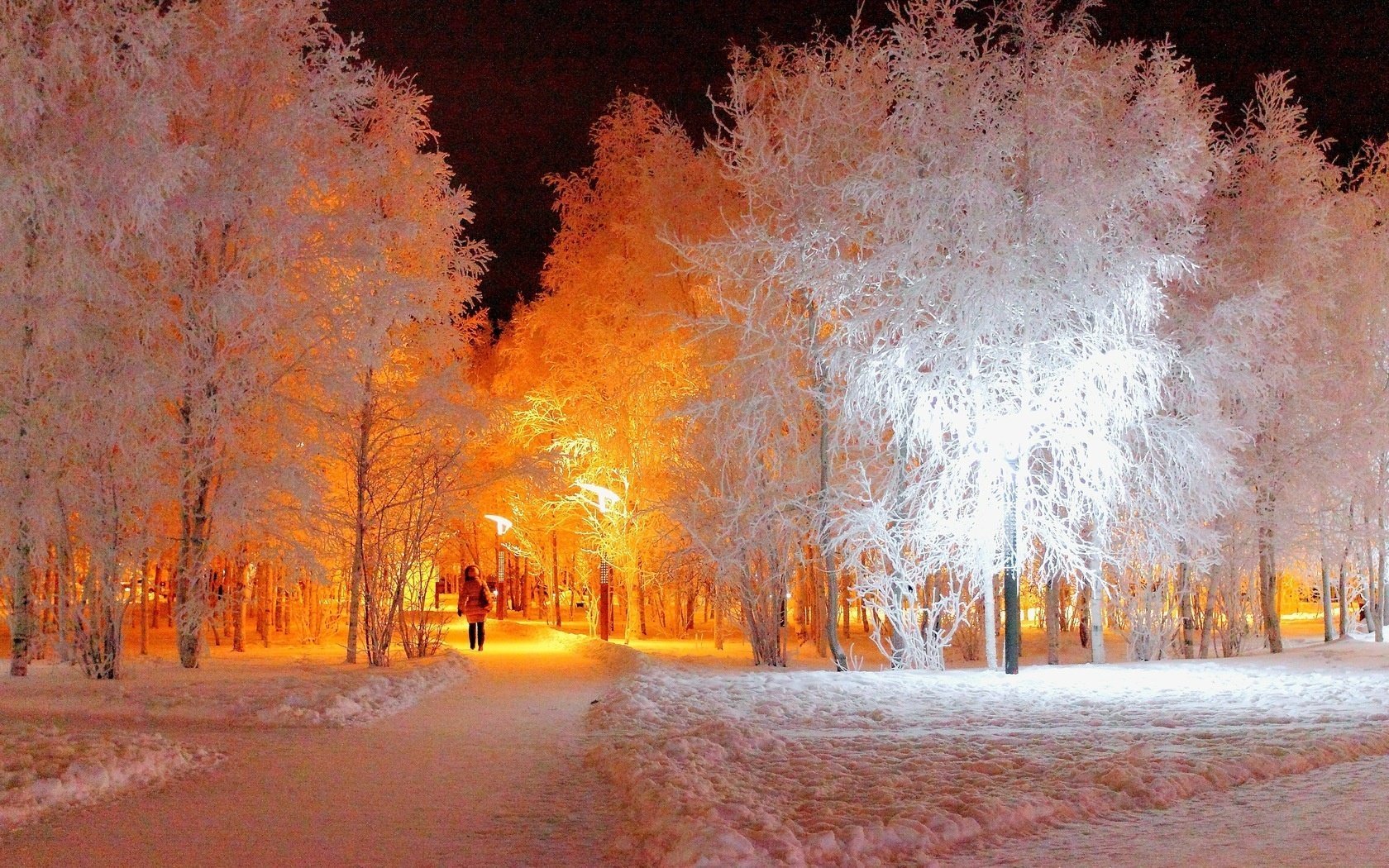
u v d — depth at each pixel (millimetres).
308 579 17750
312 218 16438
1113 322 16203
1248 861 5578
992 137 15836
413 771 9188
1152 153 16094
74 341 13930
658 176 24656
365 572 18781
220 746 10383
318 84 16922
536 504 29219
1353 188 23766
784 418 19297
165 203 14031
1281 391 20875
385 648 18703
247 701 12703
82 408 14461
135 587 15820
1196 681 15812
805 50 19094
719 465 20344
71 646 15766
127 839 6781
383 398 18812
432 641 21812
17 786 7590
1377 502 22406
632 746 9562
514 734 11438
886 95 17500
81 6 13172
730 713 12688
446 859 6371
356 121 18750
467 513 20125
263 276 16375
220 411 16016
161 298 15414
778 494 19422
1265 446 21156
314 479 17078
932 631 18281
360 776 8945
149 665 17203
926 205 16016
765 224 18688
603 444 26125
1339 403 21531
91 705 12508
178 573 16922
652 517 24656
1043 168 16047
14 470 14219
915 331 16391
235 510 16031
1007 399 16375
